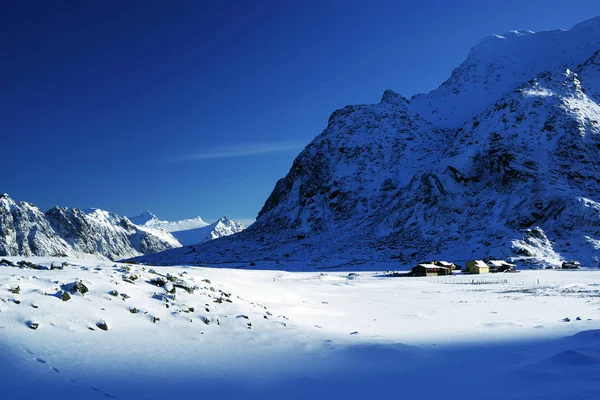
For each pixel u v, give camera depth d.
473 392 9.90
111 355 12.64
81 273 19.52
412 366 12.93
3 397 8.98
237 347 14.81
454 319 25.03
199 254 139.25
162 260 133.38
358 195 150.38
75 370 11.14
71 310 14.98
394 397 9.88
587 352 12.31
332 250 120.62
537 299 36.56
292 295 37.59
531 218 99.88
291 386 10.95
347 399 9.88
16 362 10.85
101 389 10.15
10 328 12.84
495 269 81.56
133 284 19.25
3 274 17.70
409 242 112.44
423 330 20.47
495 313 27.64
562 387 9.52
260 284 41.06
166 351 13.66
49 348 12.20
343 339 16.73
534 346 14.78
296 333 17.14
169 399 9.78
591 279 61.38
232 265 114.50
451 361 13.38
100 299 16.56
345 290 51.31
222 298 20.50
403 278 75.19
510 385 10.18
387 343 16.05
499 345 15.53
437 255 100.62
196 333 15.74
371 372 12.30
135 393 10.09
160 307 17.44
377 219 134.25
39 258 24.95
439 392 10.10
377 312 29.36
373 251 112.88
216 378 11.55
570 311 27.36
